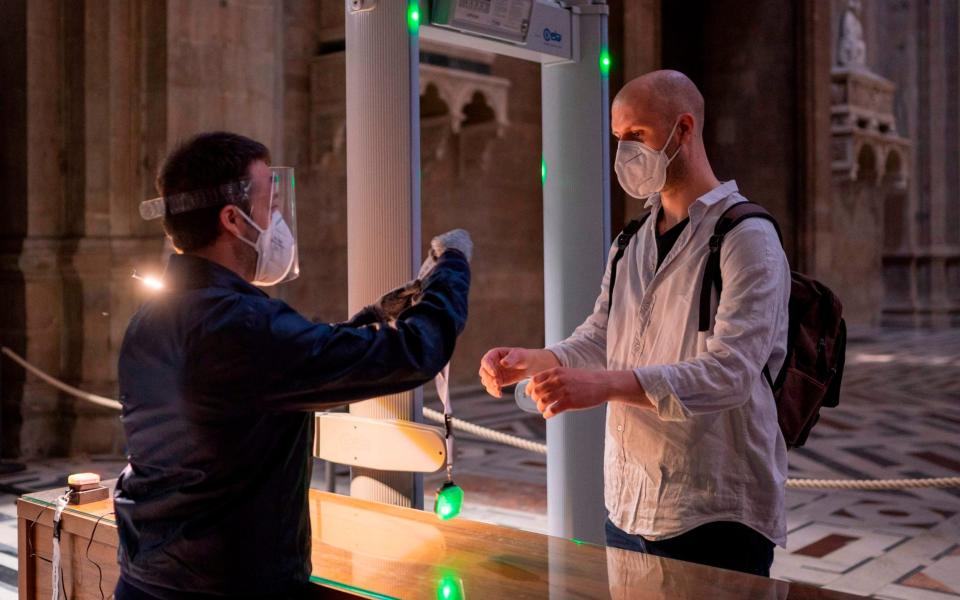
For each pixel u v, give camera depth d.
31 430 8.13
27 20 8.20
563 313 3.58
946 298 23.22
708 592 1.91
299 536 1.80
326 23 11.01
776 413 2.44
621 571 2.08
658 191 2.50
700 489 2.36
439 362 1.80
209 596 1.73
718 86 16.47
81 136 8.27
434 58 11.00
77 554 2.61
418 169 2.83
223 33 8.35
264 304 1.74
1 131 8.41
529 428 9.43
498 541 2.31
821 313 2.60
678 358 2.39
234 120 8.42
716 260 2.33
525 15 3.20
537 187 13.75
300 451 1.81
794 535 5.72
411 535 2.37
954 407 10.73
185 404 1.71
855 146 18.50
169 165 1.84
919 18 23.14
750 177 16.28
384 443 2.72
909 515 6.20
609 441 2.56
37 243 8.23
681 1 16.69
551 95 3.59
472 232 12.75
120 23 8.24
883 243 23.27
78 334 8.27
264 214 1.87
